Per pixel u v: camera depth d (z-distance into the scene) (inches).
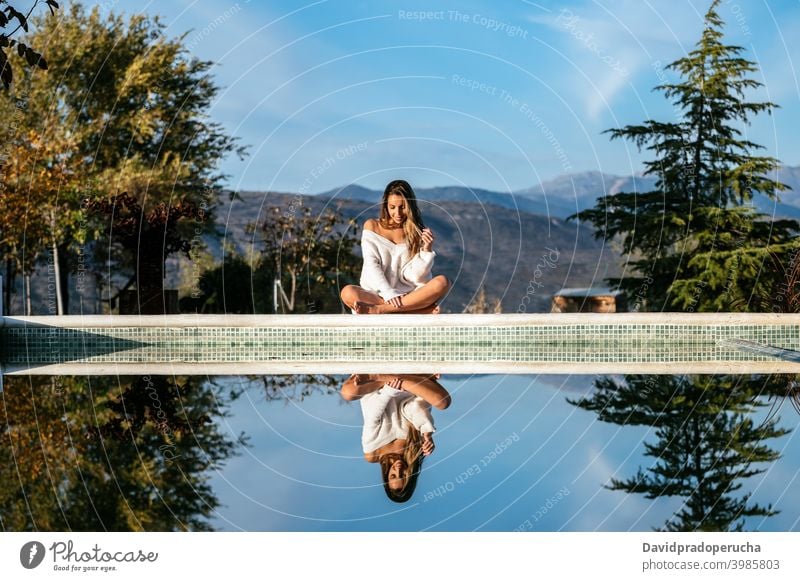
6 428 135.6
